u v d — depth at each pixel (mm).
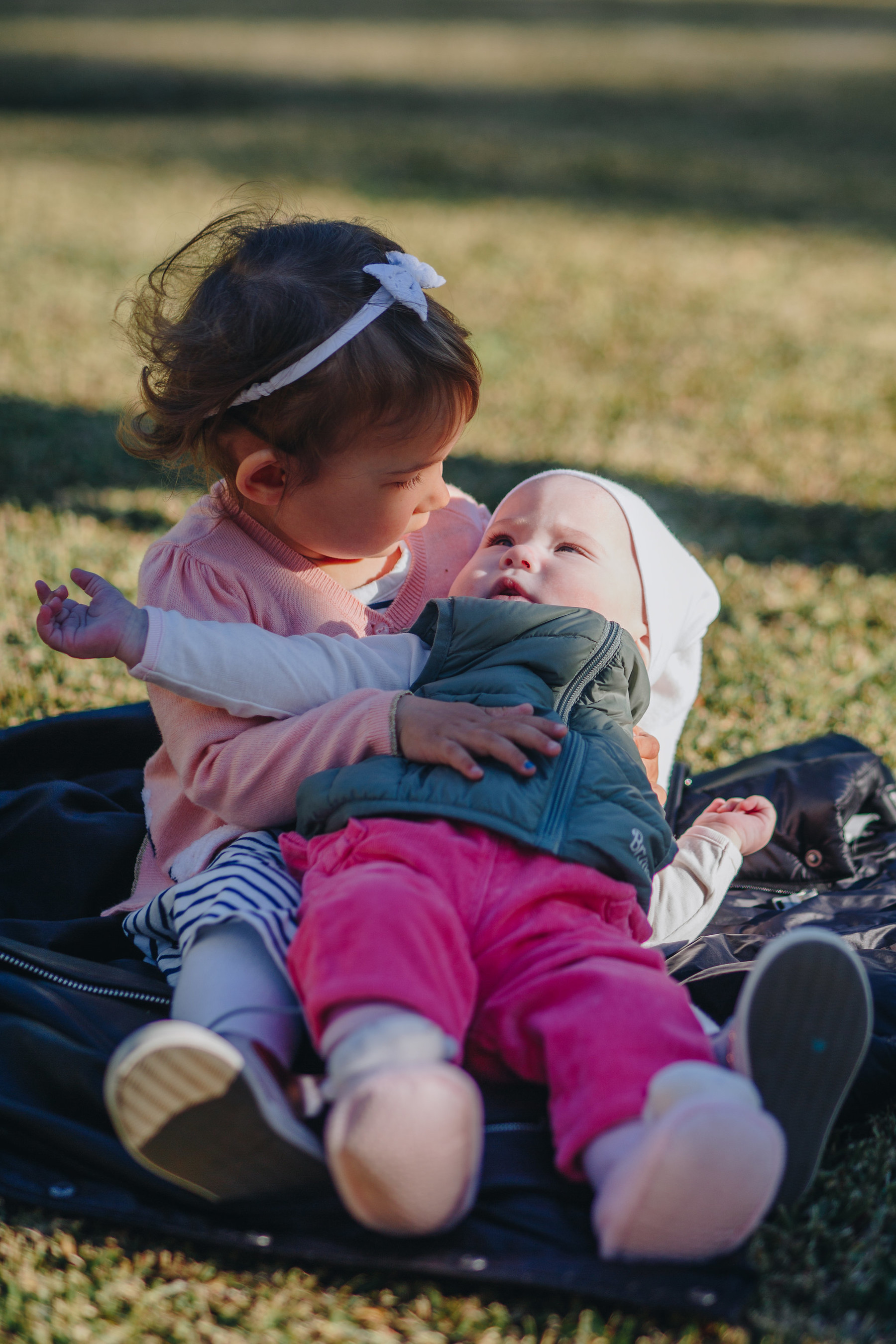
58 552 3889
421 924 1460
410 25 26125
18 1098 1633
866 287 8820
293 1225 1494
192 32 23203
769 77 19984
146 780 2160
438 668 1931
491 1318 1428
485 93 18141
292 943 1544
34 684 3027
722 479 5023
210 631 1848
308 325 1847
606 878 1642
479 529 2375
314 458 1902
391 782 1700
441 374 1905
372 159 12961
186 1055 1368
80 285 7738
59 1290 1453
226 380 1877
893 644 3516
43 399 5527
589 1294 1383
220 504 2080
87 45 20500
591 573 2191
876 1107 1777
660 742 2404
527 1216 1482
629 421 5762
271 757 1815
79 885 2176
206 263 2123
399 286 1890
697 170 13234
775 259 9633
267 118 15320
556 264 9180
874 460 5285
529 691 1848
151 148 13039
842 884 2352
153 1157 1440
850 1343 1406
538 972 1521
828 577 4051
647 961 1555
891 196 12133
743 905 2248
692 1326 1409
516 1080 1631
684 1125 1282
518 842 1640
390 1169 1328
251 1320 1421
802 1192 1534
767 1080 1471
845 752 2615
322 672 1891
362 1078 1341
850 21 27719
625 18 28375
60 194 10641
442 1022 1410
